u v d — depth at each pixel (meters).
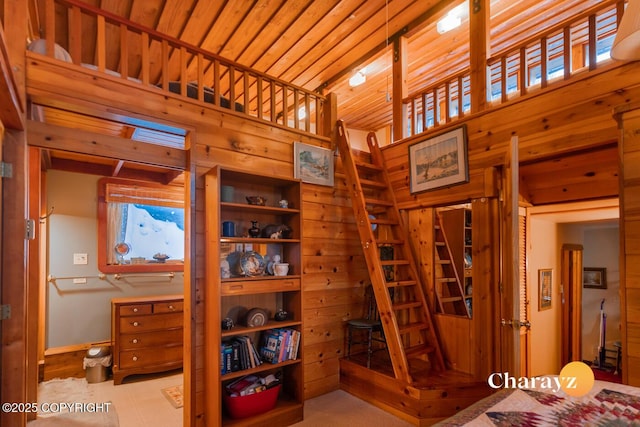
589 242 5.68
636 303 1.94
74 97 2.28
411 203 3.71
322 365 3.51
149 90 2.60
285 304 3.25
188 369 2.68
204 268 2.79
